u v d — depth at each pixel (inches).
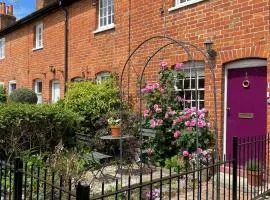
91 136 407.5
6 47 816.3
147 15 416.8
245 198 248.1
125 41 451.2
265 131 299.4
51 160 278.7
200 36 349.7
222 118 328.5
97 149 385.4
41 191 215.6
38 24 682.2
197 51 351.6
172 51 380.2
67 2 568.1
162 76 365.4
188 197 248.7
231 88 325.4
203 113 322.7
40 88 685.9
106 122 410.3
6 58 814.5
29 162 270.2
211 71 312.2
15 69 769.6
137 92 418.9
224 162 203.6
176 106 354.9
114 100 433.4
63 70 586.6
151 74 405.7
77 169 267.1
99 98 429.7
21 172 157.9
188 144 322.0
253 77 309.6
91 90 438.0
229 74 327.3
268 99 290.8
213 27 336.8
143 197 216.1
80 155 321.4
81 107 428.8
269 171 280.8
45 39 647.1
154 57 402.6
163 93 358.9
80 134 410.6
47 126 368.5
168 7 388.2
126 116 398.3
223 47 327.0
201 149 308.8
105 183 282.7
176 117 342.3
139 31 428.8
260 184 258.7
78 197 119.9
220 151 325.7
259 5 299.3
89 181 282.8
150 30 412.2
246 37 308.7
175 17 378.6
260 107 304.5
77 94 438.3
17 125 344.5
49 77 630.5
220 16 330.6
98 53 502.6
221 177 279.9
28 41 711.7
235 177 210.7
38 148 364.8
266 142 278.1
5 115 340.5
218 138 327.6
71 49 566.9
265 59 298.2
